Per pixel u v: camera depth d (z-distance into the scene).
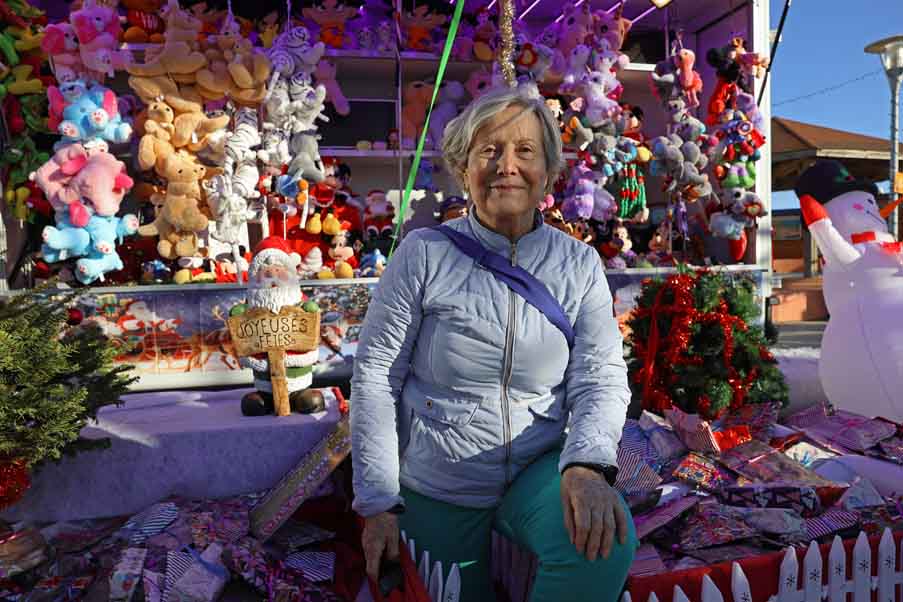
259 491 2.69
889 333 3.25
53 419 2.12
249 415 2.86
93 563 2.21
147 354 3.93
